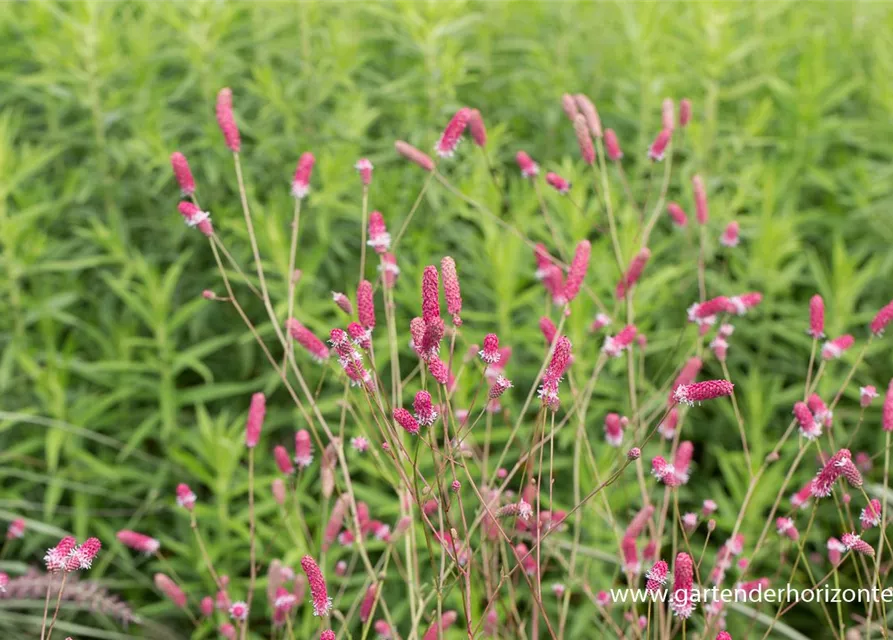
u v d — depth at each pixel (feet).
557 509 12.01
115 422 14.55
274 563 8.37
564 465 12.31
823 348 8.63
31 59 16.81
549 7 18.58
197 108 16.49
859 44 19.08
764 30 19.43
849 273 13.65
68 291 14.94
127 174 16.25
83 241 15.33
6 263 13.46
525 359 14.25
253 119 16.72
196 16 15.49
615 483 11.84
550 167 14.70
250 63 17.38
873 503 7.98
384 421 6.90
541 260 9.30
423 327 6.57
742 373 15.06
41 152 15.06
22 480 14.33
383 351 12.53
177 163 8.39
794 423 8.39
